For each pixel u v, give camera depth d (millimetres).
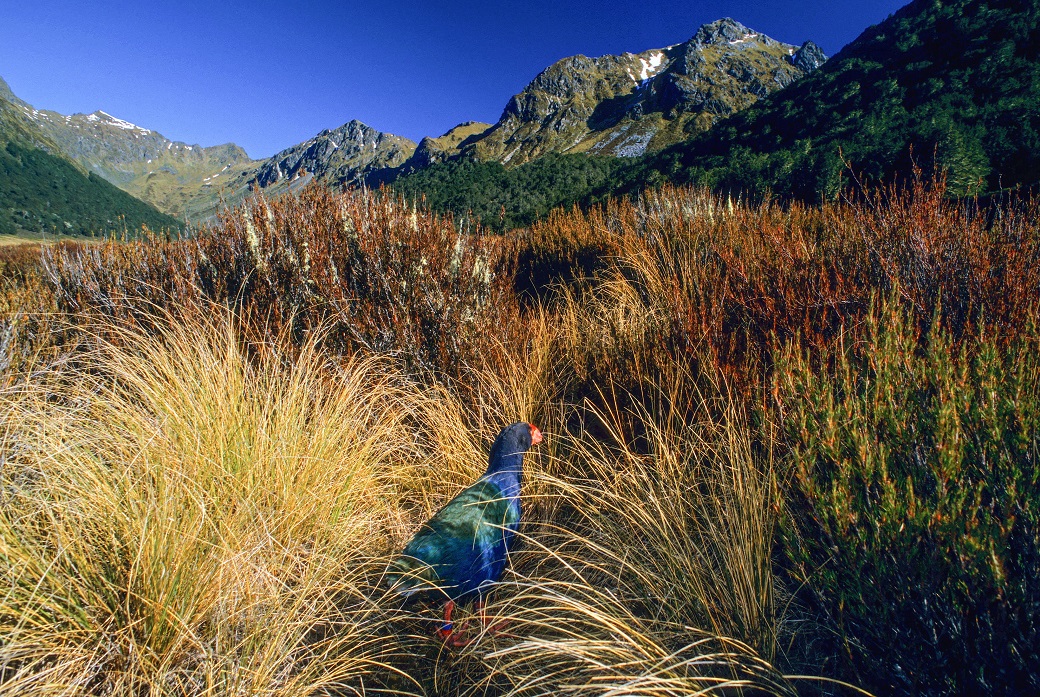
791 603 2076
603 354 3771
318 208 4594
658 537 2348
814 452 2023
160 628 1884
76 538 1960
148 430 2598
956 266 2877
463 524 2135
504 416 3443
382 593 2395
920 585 1611
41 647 1751
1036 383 1922
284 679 1911
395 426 3408
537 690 1988
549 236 7359
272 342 3578
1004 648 1487
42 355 3943
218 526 2271
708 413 2812
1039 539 1556
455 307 4164
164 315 4066
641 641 1916
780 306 3162
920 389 2037
